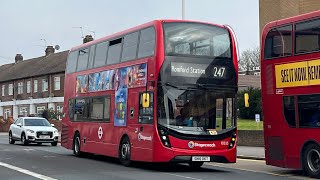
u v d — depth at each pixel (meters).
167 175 13.45
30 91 58.03
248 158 19.78
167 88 14.09
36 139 27.19
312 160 13.17
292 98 13.71
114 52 17.28
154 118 14.03
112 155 16.78
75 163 17.09
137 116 15.11
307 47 13.27
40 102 55.62
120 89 16.47
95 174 13.59
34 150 23.72
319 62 12.80
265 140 14.70
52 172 14.08
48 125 28.77
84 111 19.56
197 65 14.48
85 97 19.53
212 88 14.53
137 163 16.89
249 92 43.97
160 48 14.20
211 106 14.43
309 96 13.12
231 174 13.99
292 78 13.73
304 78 13.31
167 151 13.80
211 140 14.21
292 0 33.44
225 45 15.02
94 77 18.81
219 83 14.67
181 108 14.11
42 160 18.19
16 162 17.20
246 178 12.91
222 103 14.61
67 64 22.06
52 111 49.06
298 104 13.49
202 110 14.31
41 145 28.42
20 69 63.22
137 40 15.62
